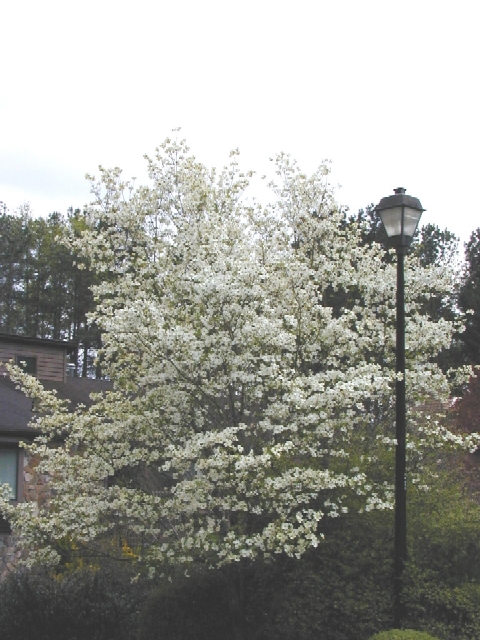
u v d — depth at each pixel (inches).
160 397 359.3
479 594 307.3
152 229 430.0
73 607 429.7
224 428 350.3
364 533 341.7
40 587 442.3
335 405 328.8
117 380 387.5
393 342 397.1
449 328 399.2
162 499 341.7
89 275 1373.0
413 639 269.0
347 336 378.3
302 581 335.6
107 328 343.9
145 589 439.5
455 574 328.2
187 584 376.2
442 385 391.9
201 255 369.4
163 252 403.2
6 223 1598.2
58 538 345.1
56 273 1507.1
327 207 435.8
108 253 415.2
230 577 356.5
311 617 326.3
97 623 424.8
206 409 353.7
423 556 329.1
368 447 379.9
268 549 320.2
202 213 424.8
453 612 309.0
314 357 384.8
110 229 426.9
